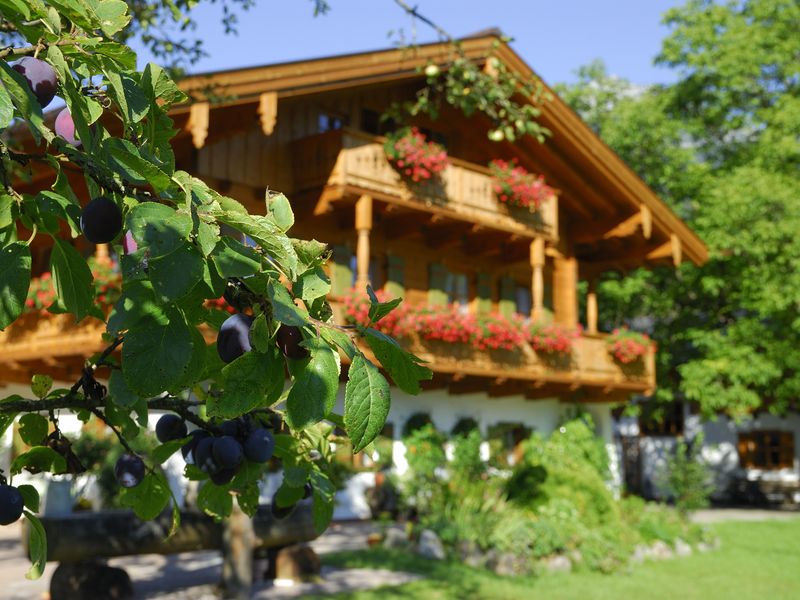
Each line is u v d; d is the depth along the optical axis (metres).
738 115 26.52
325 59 14.00
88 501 13.54
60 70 1.26
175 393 1.27
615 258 22.02
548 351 18.70
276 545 9.91
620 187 19.94
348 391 1.17
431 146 16.02
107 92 1.39
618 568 12.17
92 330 12.28
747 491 27.50
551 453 19.55
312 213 15.38
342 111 17.09
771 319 24.09
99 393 1.76
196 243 1.18
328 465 1.92
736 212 22.83
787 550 15.39
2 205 1.44
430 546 12.16
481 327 16.94
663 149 26.61
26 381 15.07
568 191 20.78
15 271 1.36
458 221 17.47
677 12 27.34
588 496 13.80
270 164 15.38
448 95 11.01
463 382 18.00
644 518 14.99
